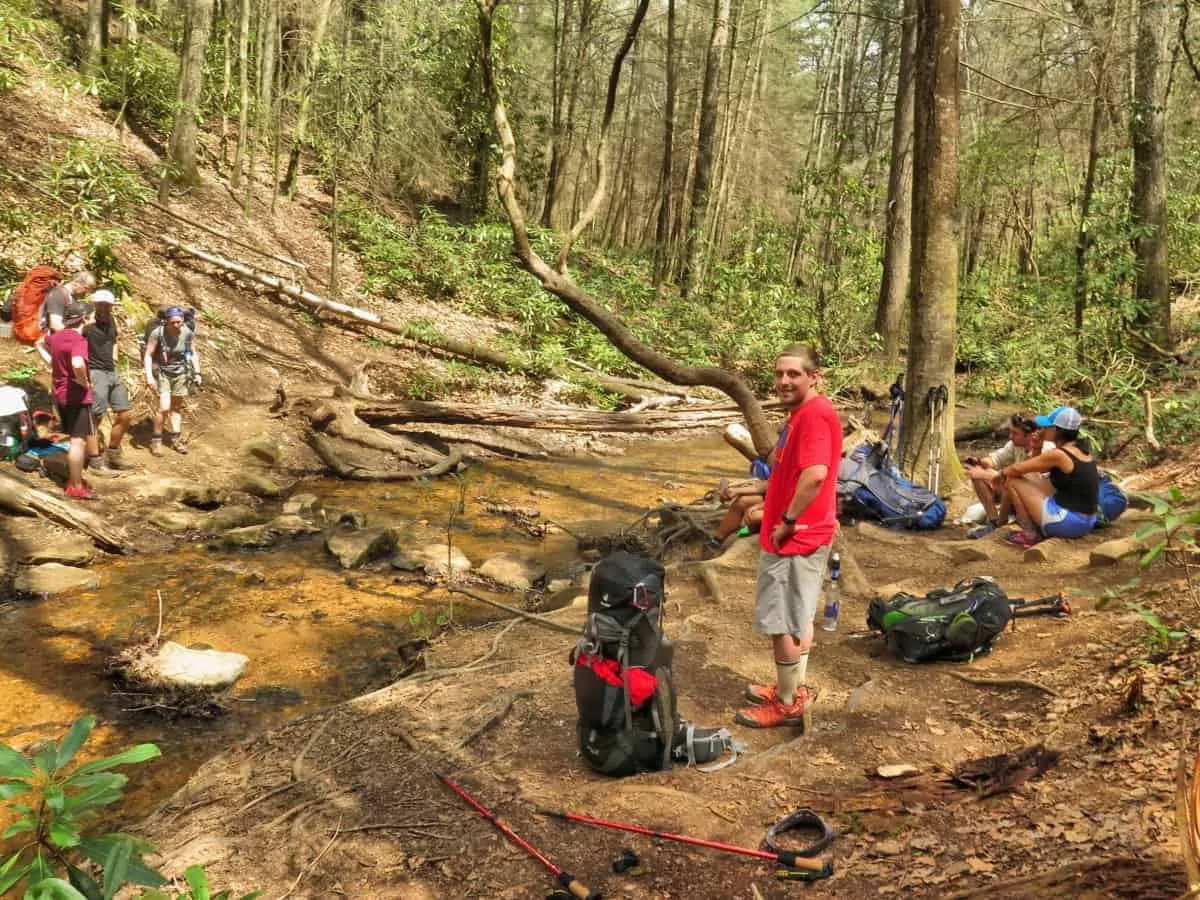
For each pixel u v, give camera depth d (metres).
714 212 28.14
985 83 19.69
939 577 6.50
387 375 13.68
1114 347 13.28
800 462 4.08
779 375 4.14
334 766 4.16
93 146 12.19
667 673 3.96
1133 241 13.89
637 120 34.03
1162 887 2.68
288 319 14.13
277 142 17.50
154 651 6.02
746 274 19.48
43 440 8.85
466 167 22.28
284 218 17.47
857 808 3.60
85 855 1.72
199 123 17.72
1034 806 3.39
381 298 16.23
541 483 11.28
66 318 8.30
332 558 8.07
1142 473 8.88
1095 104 13.73
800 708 4.40
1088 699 4.16
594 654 3.84
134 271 12.98
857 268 19.00
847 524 8.15
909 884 3.06
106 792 1.79
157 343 9.63
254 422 11.16
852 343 19.34
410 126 20.28
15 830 1.73
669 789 3.80
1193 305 17.66
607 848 3.45
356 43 18.98
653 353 8.26
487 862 3.40
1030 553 6.52
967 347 15.64
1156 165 13.59
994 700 4.48
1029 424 7.43
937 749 4.06
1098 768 3.55
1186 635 4.08
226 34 17.17
